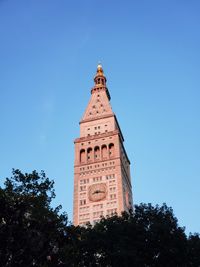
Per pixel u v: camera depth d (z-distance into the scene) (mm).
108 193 115812
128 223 51750
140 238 49219
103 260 48562
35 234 40188
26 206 42156
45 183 45844
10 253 38688
